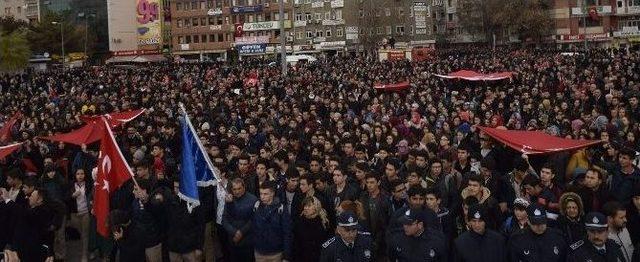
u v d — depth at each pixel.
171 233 9.42
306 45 96.25
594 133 13.83
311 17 96.12
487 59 51.66
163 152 13.44
